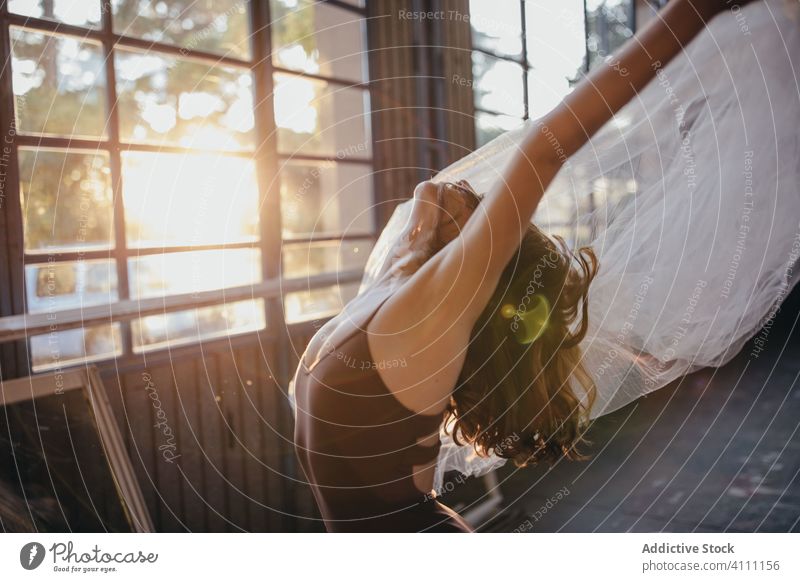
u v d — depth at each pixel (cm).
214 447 155
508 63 199
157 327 202
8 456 111
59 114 280
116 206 173
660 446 186
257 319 209
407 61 291
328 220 298
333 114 283
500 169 124
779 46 119
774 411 206
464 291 71
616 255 129
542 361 87
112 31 170
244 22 339
